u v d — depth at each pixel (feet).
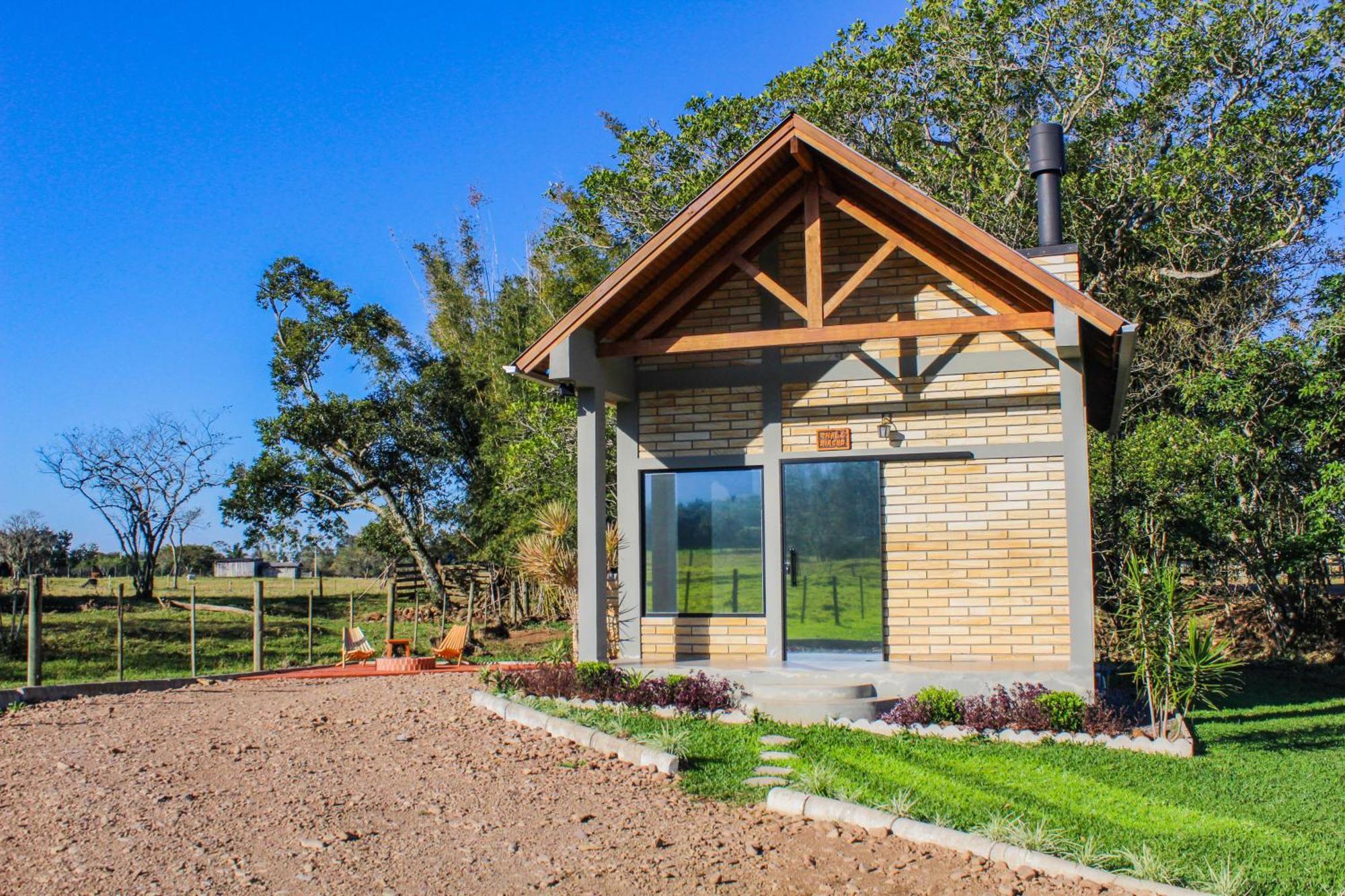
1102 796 27.94
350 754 32.01
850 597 44.39
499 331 117.29
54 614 95.45
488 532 104.32
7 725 37.40
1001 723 35.42
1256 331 80.23
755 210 43.16
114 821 24.84
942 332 38.40
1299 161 75.77
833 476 45.01
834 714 37.63
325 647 78.74
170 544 139.44
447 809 26.11
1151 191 75.77
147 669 66.64
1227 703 48.11
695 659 45.21
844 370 44.96
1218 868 22.08
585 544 42.70
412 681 50.78
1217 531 63.31
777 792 26.27
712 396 46.47
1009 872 21.59
